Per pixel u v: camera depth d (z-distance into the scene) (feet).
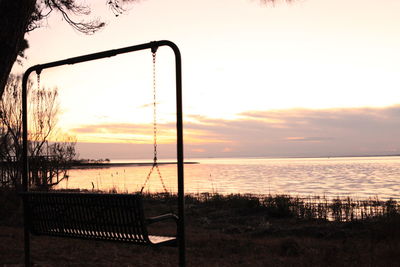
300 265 22.81
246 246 30.86
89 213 15.87
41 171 56.75
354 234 40.14
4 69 18.06
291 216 65.00
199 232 43.86
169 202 80.64
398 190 168.04
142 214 14.15
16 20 18.06
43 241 28.04
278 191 161.07
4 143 52.16
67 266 20.38
